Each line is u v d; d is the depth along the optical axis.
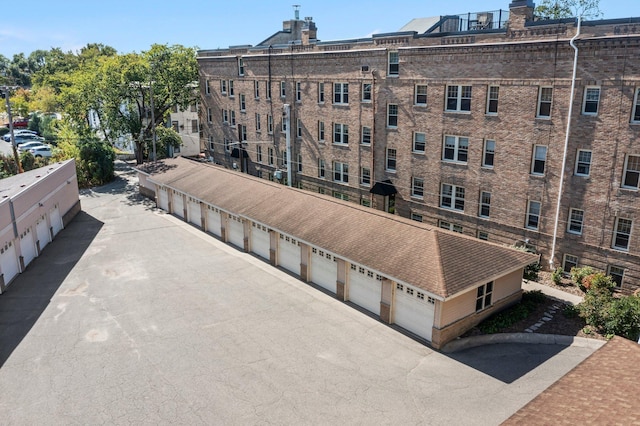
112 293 25.45
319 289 25.67
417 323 20.69
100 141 52.50
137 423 15.63
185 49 53.12
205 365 18.75
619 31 22.11
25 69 162.50
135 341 20.62
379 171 34.56
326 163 38.84
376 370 18.27
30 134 74.50
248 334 21.06
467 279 19.78
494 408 15.84
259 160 46.66
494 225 28.81
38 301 24.69
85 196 46.62
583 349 19.08
